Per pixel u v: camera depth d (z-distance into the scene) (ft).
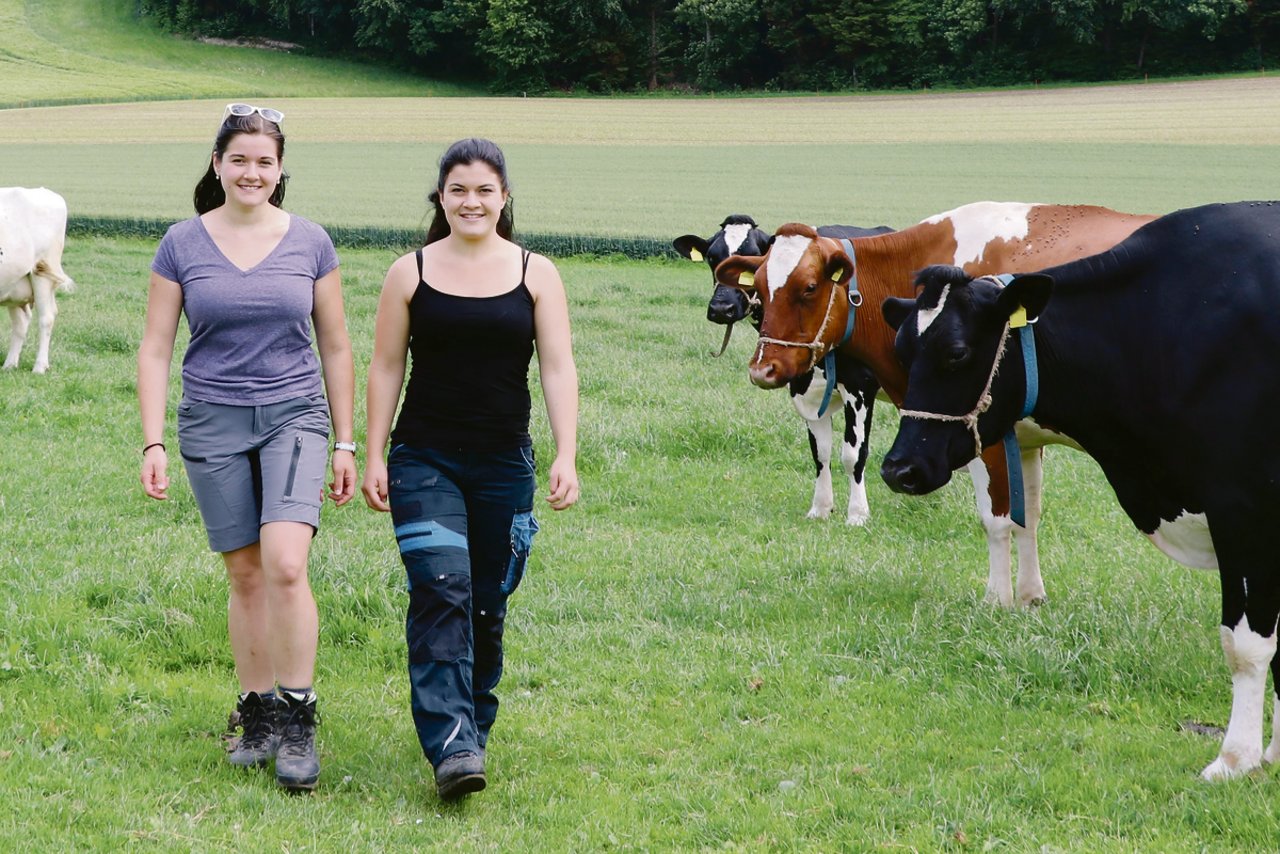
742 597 21.24
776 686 17.69
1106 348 15.47
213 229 14.73
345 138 169.99
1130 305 15.35
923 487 15.83
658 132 182.91
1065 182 118.32
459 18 257.14
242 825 13.23
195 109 204.54
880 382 24.14
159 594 19.42
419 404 14.28
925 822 13.67
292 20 282.97
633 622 20.04
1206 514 14.78
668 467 30.32
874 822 13.69
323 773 14.73
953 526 26.09
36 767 14.23
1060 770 14.83
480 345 14.03
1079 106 203.10
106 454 29.22
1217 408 14.38
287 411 14.52
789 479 30.07
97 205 92.73
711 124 193.77
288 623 14.12
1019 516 16.98
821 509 27.35
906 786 14.58
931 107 212.02
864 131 181.57
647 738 15.97
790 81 254.47
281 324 14.47
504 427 14.25
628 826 13.56
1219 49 239.30
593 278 67.26
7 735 15.08
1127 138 161.68
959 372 15.65
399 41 271.49
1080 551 24.32
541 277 14.42
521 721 16.39
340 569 20.67
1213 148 148.05
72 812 13.26
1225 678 17.57
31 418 32.09
